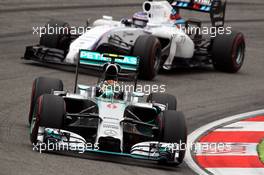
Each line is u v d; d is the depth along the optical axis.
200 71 70.75
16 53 68.25
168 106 42.41
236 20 104.56
